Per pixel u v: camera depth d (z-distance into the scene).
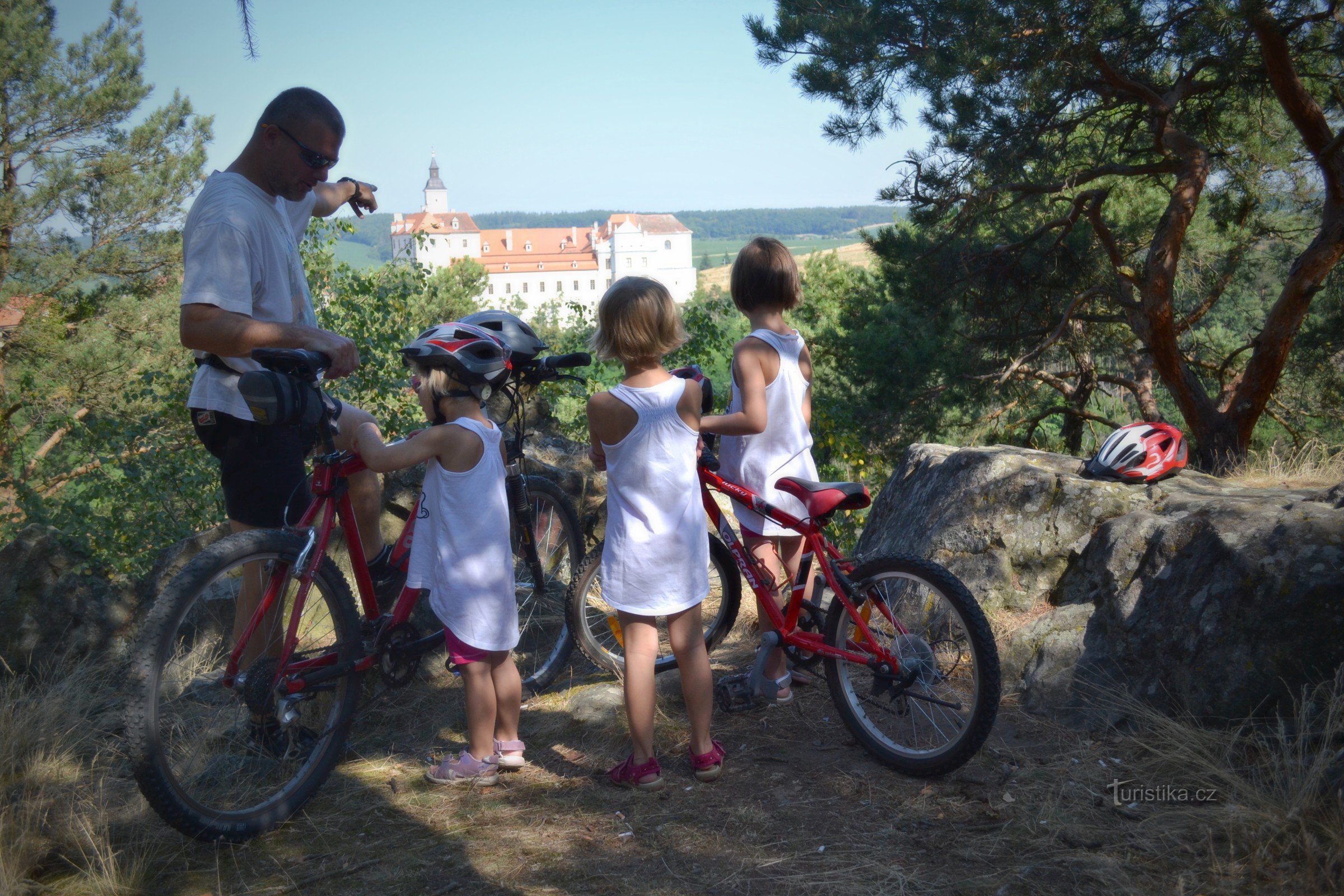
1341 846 2.17
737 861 2.44
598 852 2.52
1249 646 2.84
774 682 3.21
